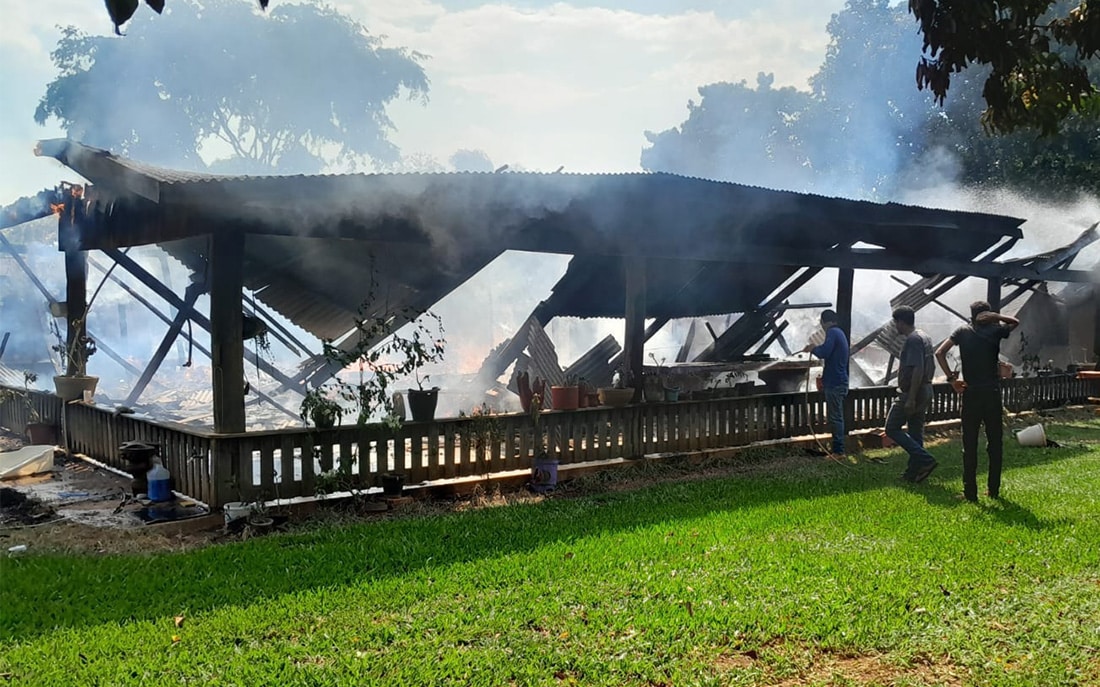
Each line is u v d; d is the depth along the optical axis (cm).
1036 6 409
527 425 891
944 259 1370
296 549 611
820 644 441
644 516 726
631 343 1023
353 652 422
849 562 577
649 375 1149
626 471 946
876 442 1196
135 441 821
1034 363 1673
